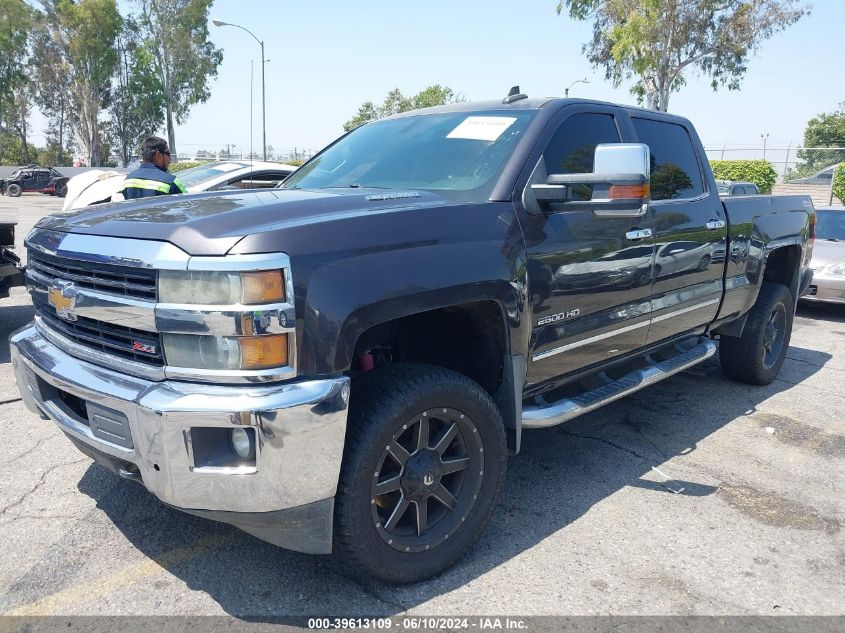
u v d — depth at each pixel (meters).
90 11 53.16
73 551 3.00
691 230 4.19
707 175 4.64
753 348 5.37
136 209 2.82
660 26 29.25
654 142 4.23
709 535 3.24
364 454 2.51
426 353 3.34
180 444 2.27
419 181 3.41
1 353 6.10
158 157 6.69
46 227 2.94
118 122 62.78
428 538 2.79
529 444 4.36
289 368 2.30
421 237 2.67
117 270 2.47
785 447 4.37
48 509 3.36
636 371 4.07
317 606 2.65
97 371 2.56
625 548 3.11
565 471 3.95
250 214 2.51
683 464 4.07
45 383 2.91
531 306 3.10
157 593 2.71
